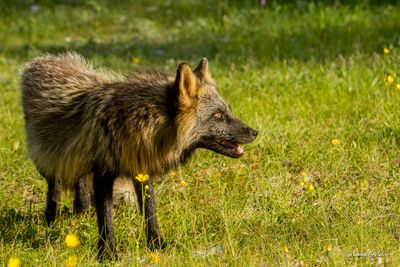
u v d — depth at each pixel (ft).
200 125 34.30
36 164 37.40
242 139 34.86
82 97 35.04
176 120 33.35
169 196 39.06
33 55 65.87
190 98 33.58
